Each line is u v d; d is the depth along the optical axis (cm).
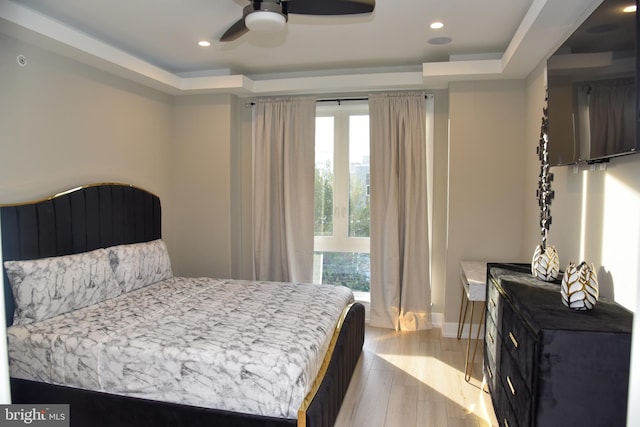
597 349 161
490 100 391
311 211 454
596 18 191
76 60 337
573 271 193
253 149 473
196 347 224
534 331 171
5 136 283
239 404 209
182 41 354
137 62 371
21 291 262
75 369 232
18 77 292
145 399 222
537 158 341
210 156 462
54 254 303
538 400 166
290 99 455
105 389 228
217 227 464
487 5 279
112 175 379
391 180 424
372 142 433
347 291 360
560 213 274
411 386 307
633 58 156
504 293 237
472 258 402
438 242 437
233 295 330
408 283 426
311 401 211
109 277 318
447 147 430
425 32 330
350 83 424
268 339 235
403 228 429
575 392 163
